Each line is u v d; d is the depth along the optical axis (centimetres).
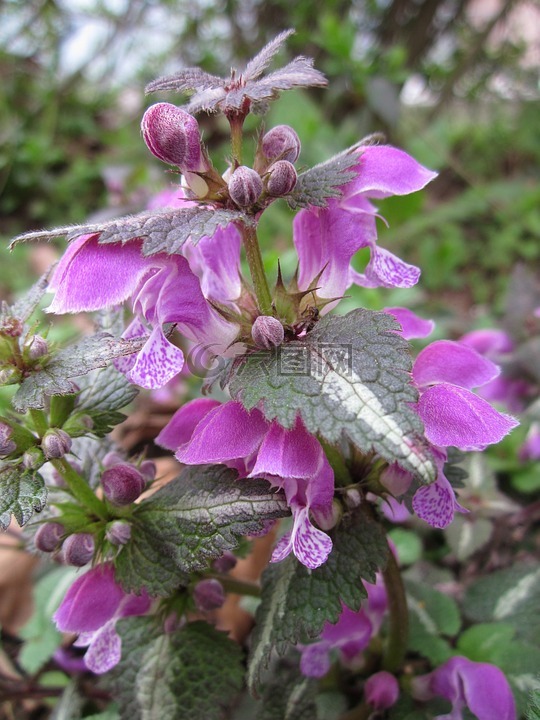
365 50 33
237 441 7
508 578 13
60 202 34
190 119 7
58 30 39
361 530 8
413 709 10
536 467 16
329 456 8
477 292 28
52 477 10
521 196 32
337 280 8
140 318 8
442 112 36
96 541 9
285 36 7
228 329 8
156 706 9
